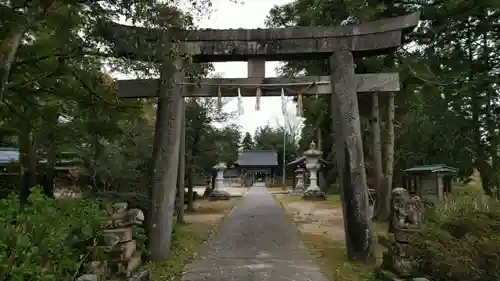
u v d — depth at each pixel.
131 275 6.39
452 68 12.41
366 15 12.55
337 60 8.91
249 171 62.88
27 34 6.01
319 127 25.97
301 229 13.58
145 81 8.98
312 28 9.03
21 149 11.33
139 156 13.76
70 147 12.16
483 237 4.84
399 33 8.71
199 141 19.00
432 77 11.79
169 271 7.56
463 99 13.35
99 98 6.94
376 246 9.95
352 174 8.53
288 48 9.03
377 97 15.37
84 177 14.30
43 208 4.71
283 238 11.66
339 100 8.80
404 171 18.22
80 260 5.19
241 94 9.17
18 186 13.73
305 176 37.72
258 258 8.84
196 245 10.46
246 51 9.07
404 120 18.42
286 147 62.91
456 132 14.84
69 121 8.57
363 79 8.92
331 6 13.24
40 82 6.42
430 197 15.24
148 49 6.91
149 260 8.38
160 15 6.45
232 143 24.06
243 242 10.98
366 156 21.80
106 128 7.43
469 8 11.53
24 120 6.77
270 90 9.34
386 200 15.05
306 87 9.09
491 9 11.59
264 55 9.12
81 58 7.04
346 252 9.12
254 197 32.47
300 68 18.30
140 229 7.69
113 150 13.05
